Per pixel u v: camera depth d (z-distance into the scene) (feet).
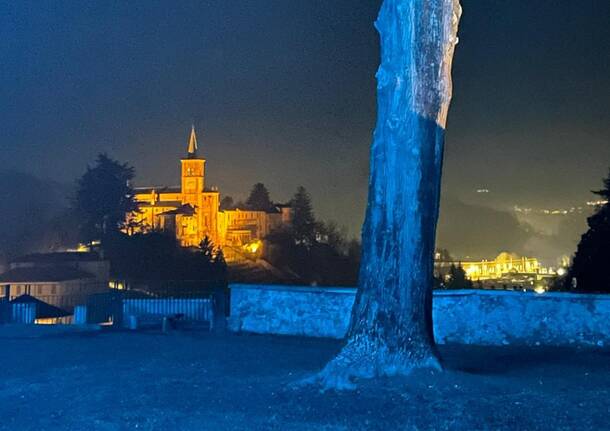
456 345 55.88
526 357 48.26
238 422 27.63
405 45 33.65
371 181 34.22
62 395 34.24
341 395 30.30
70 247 351.25
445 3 34.12
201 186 474.90
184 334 64.59
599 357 48.26
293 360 45.24
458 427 26.03
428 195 33.58
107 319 93.04
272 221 469.16
